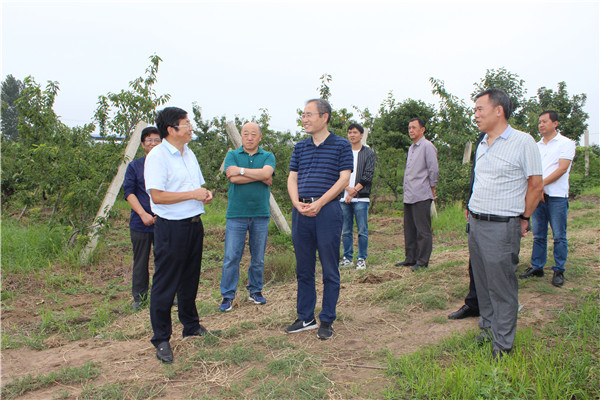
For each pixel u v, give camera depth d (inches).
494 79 574.9
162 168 121.2
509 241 115.6
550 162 181.2
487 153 120.6
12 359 129.0
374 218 428.1
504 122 118.9
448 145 481.4
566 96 788.0
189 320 138.0
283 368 115.7
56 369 121.1
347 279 206.5
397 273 210.7
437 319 147.6
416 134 217.6
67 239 249.1
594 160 733.9
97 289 198.8
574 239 261.9
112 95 257.4
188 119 126.0
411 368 109.7
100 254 247.9
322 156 140.3
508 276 116.5
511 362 107.0
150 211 174.9
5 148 352.2
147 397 104.3
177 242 122.3
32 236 251.0
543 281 182.1
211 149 538.6
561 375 99.7
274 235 287.3
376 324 148.5
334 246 138.8
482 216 118.7
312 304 144.6
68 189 240.5
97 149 255.9
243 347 129.8
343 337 137.7
